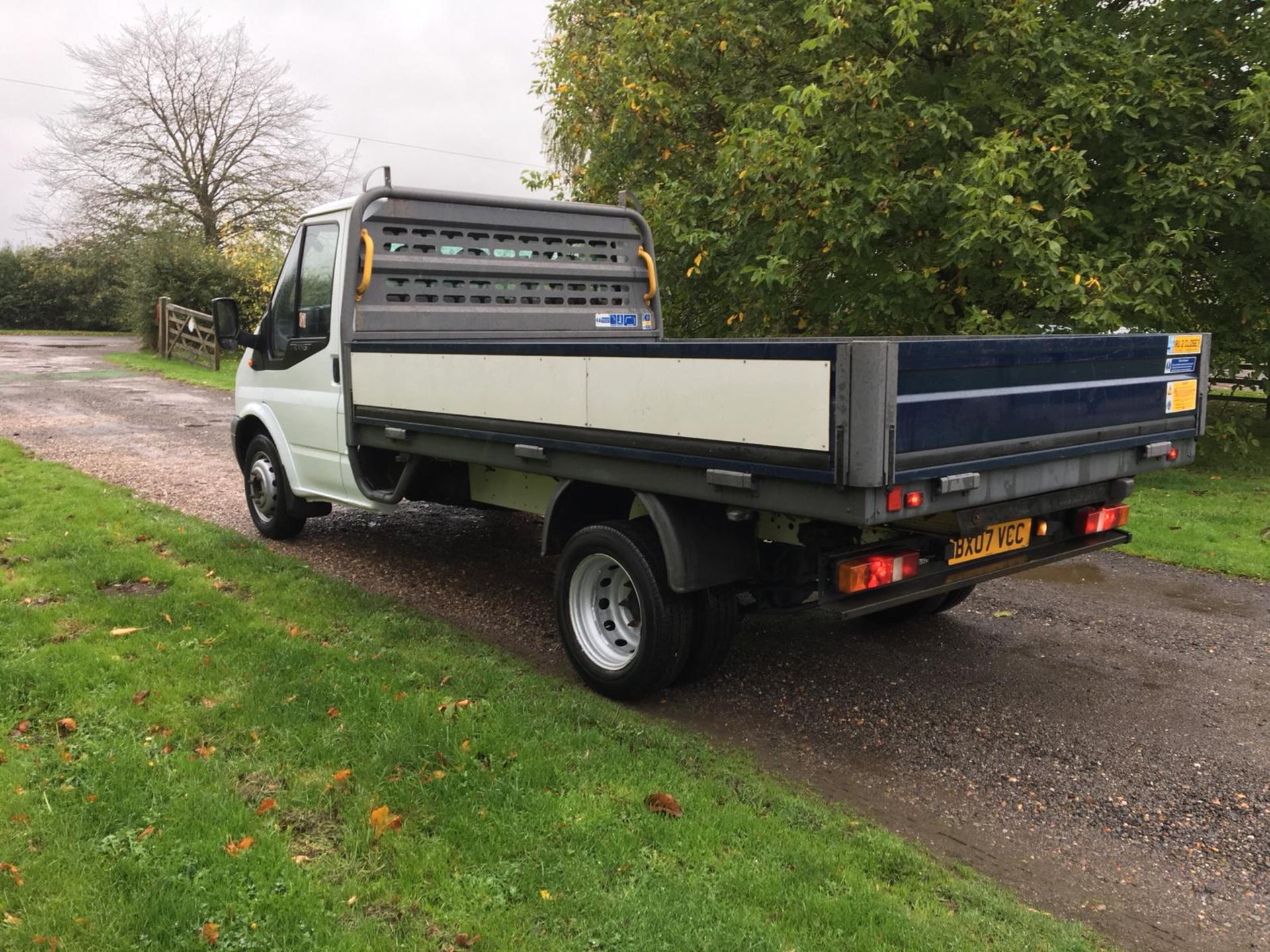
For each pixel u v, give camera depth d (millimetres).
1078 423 4062
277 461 6887
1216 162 9156
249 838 2986
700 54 10695
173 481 9242
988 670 4914
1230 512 8359
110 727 3744
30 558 6055
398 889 2807
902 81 10000
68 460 10164
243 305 26219
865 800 3598
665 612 4137
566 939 2611
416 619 5270
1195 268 10461
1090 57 9297
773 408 3404
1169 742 4102
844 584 3723
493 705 4090
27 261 43469
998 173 8406
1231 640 5395
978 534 4078
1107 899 3006
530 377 4453
